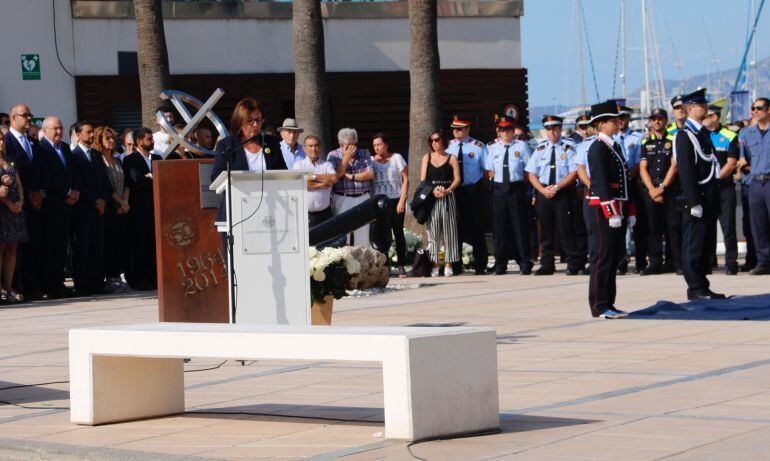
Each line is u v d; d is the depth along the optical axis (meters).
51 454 6.97
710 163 14.74
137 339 7.60
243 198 10.18
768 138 18.61
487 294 16.78
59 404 8.75
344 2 27.97
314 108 22.95
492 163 20.59
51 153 18.53
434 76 22.89
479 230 20.84
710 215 14.73
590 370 9.34
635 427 6.91
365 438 6.96
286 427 7.47
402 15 28.22
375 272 17.75
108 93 26.59
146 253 20.00
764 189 18.61
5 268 17.83
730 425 6.85
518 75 28.62
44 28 26.22
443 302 15.80
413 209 20.39
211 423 7.78
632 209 13.51
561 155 19.97
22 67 26.08
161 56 22.95
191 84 27.08
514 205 20.45
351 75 28.05
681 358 9.86
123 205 19.70
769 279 17.89
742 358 9.75
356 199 18.81
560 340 11.41
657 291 16.42
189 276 10.96
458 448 6.55
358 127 28.16
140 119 26.97
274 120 27.53
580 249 20.08
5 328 14.35
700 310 13.60
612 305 13.54
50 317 15.52
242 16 27.31
